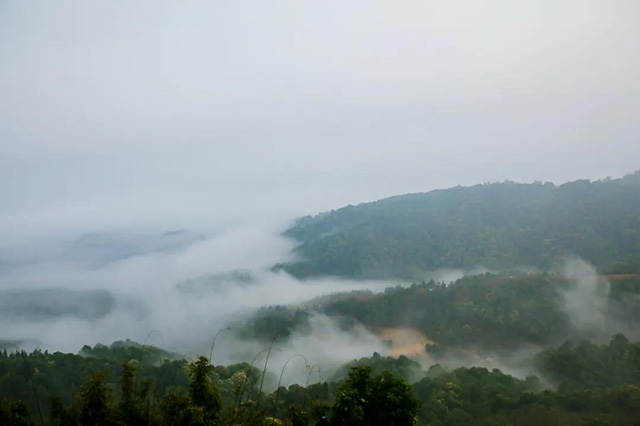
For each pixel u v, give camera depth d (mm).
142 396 17031
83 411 15945
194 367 17484
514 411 35469
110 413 15844
